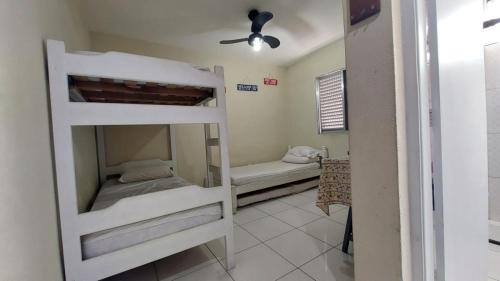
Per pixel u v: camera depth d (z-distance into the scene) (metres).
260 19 2.37
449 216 0.77
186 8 2.42
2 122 0.70
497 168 1.79
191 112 1.53
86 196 1.98
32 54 0.97
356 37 0.77
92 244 1.22
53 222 1.05
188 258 1.85
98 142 2.78
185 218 1.51
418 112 0.68
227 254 1.68
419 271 0.70
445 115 0.75
